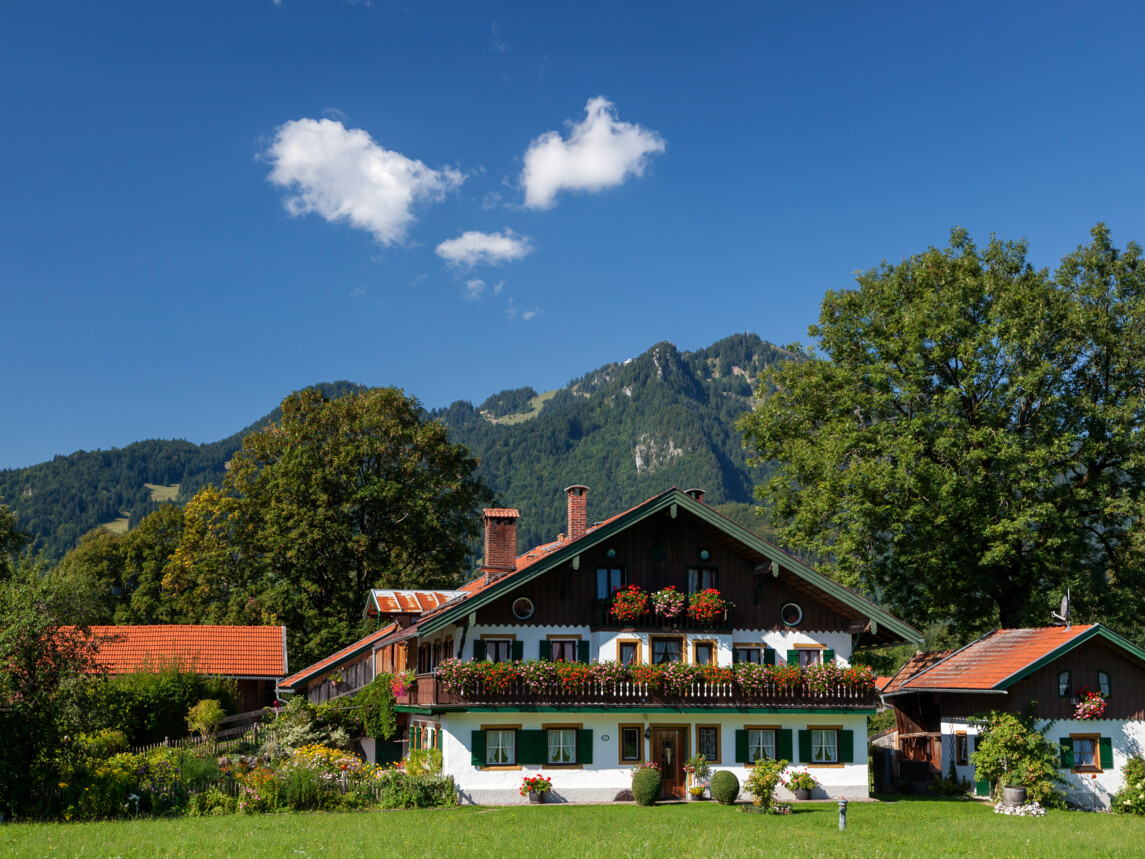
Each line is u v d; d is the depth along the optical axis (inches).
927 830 978.1
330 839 854.5
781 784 1282.0
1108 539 1679.4
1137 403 1533.0
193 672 1713.8
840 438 1683.1
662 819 1050.7
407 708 1347.2
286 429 2527.1
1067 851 851.4
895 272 1829.5
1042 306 1595.7
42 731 1036.5
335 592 2389.3
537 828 947.3
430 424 2554.1
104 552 3331.7
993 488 1562.5
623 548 1315.2
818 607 1368.1
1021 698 1245.1
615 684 1245.7
